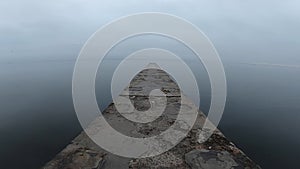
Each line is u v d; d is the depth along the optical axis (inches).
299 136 213.8
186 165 81.3
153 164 82.1
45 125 232.2
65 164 81.3
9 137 209.3
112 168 79.7
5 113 261.0
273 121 241.0
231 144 96.6
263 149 197.8
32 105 282.4
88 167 79.7
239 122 237.8
